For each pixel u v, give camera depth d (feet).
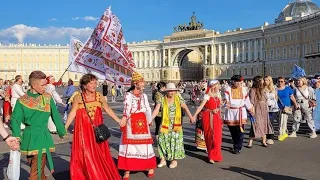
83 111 21.99
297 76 56.59
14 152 19.06
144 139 25.39
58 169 27.96
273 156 33.40
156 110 28.53
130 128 25.20
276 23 298.56
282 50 286.87
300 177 25.94
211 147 30.76
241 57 333.01
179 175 26.61
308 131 49.96
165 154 29.09
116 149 36.81
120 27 33.24
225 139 43.19
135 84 25.48
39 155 19.84
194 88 100.99
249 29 324.39
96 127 21.88
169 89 28.50
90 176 21.24
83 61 33.12
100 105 22.79
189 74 415.03
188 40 368.07
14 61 415.85
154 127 54.24
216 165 29.86
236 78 34.35
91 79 22.11
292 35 275.18
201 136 35.55
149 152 25.62
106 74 33.76
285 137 43.21
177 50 379.76
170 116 28.78
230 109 34.47
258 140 42.65
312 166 29.27
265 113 38.06
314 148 37.35
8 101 50.49
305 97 44.65
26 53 417.28
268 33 302.66
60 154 33.60
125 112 25.04
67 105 56.08
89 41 32.94
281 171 27.71
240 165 29.81
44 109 20.08
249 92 38.14
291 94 42.78
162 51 394.11
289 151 35.76
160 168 28.84
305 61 258.57
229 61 343.46
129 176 26.32
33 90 20.10
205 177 26.03
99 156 21.97
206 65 358.43
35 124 19.98
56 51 416.87
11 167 18.99
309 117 44.50
